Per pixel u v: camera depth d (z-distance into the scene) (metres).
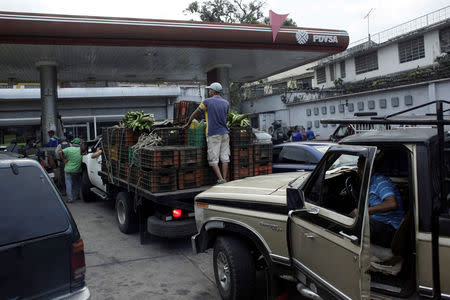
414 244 2.48
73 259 2.88
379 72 23.66
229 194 3.98
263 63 14.90
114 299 4.24
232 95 24.39
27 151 11.38
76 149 9.70
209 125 5.72
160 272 5.03
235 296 3.75
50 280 2.77
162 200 5.28
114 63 13.69
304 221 3.03
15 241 2.63
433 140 2.59
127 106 22.64
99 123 22.45
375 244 3.19
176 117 7.09
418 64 21.27
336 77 27.20
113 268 5.18
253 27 11.59
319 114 21.78
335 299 2.59
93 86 23.92
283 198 3.45
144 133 6.41
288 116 24.50
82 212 8.66
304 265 3.05
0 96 19.41
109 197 7.83
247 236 3.74
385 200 3.03
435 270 2.33
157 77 17.41
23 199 2.76
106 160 7.73
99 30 10.11
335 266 2.57
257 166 6.28
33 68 13.98
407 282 2.70
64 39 9.95
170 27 10.77
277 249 3.41
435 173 2.51
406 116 3.23
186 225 5.46
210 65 15.08
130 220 6.65
